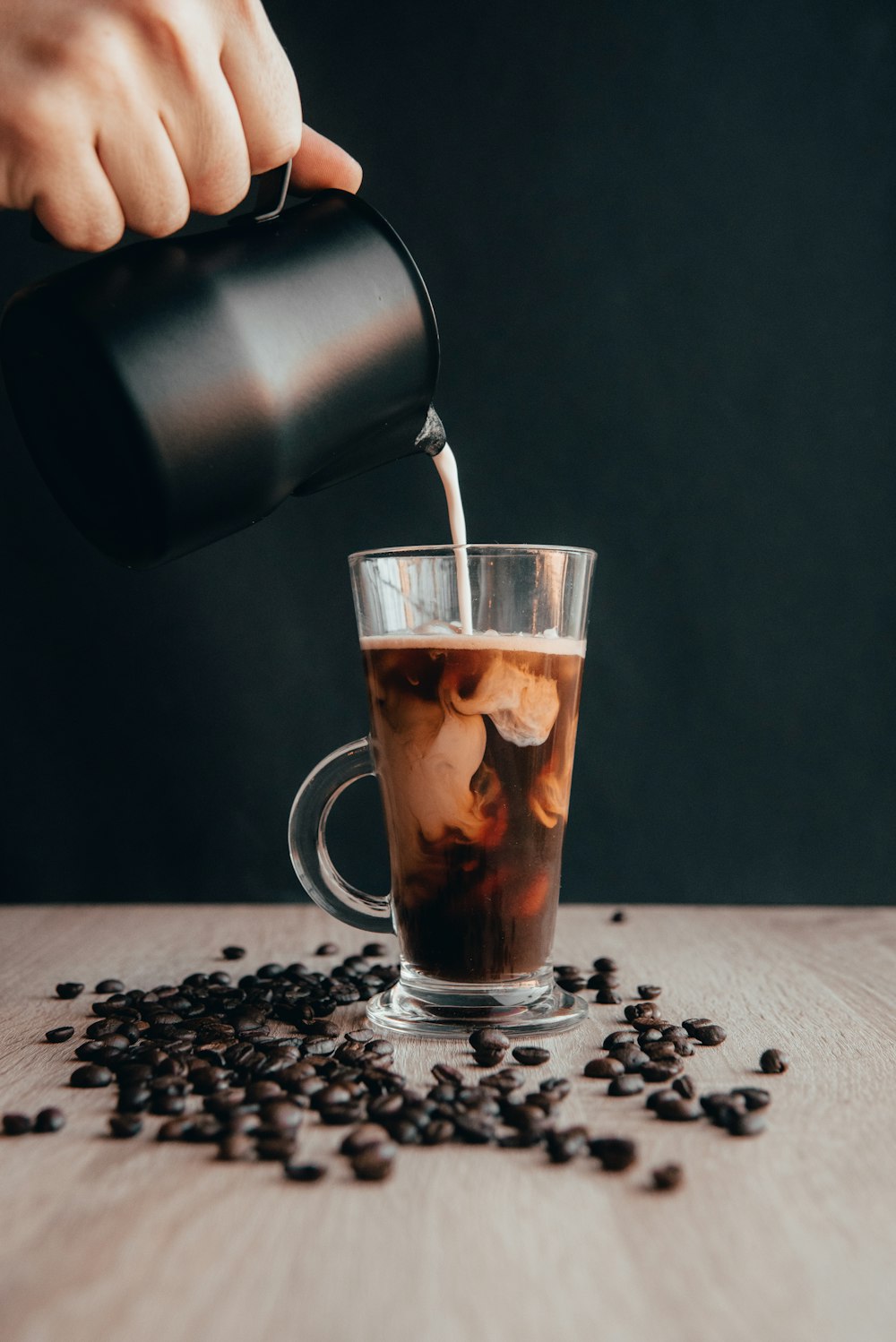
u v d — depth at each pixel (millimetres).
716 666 939
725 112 919
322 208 491
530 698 511
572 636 528
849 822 943
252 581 930
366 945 665
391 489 926
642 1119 442
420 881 518
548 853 524
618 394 927
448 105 917
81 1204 392
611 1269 361
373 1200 393
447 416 924
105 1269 362
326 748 934
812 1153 419
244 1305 347
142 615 931
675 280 925
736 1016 540
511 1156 420
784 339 926
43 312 448
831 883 945
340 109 916
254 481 464
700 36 916
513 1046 502
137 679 933
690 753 941
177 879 941
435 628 513
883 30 914
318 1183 402
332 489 924
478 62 916
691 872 945
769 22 916
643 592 936
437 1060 489
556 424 926
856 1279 357
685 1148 422
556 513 929
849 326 926
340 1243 372
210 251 465
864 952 648
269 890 940
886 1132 432
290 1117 428
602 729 940
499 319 923
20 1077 483
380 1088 452
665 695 940
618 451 928
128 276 452
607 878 944
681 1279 357
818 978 598
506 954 518
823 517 934
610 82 918
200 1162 417
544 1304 347
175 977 615
